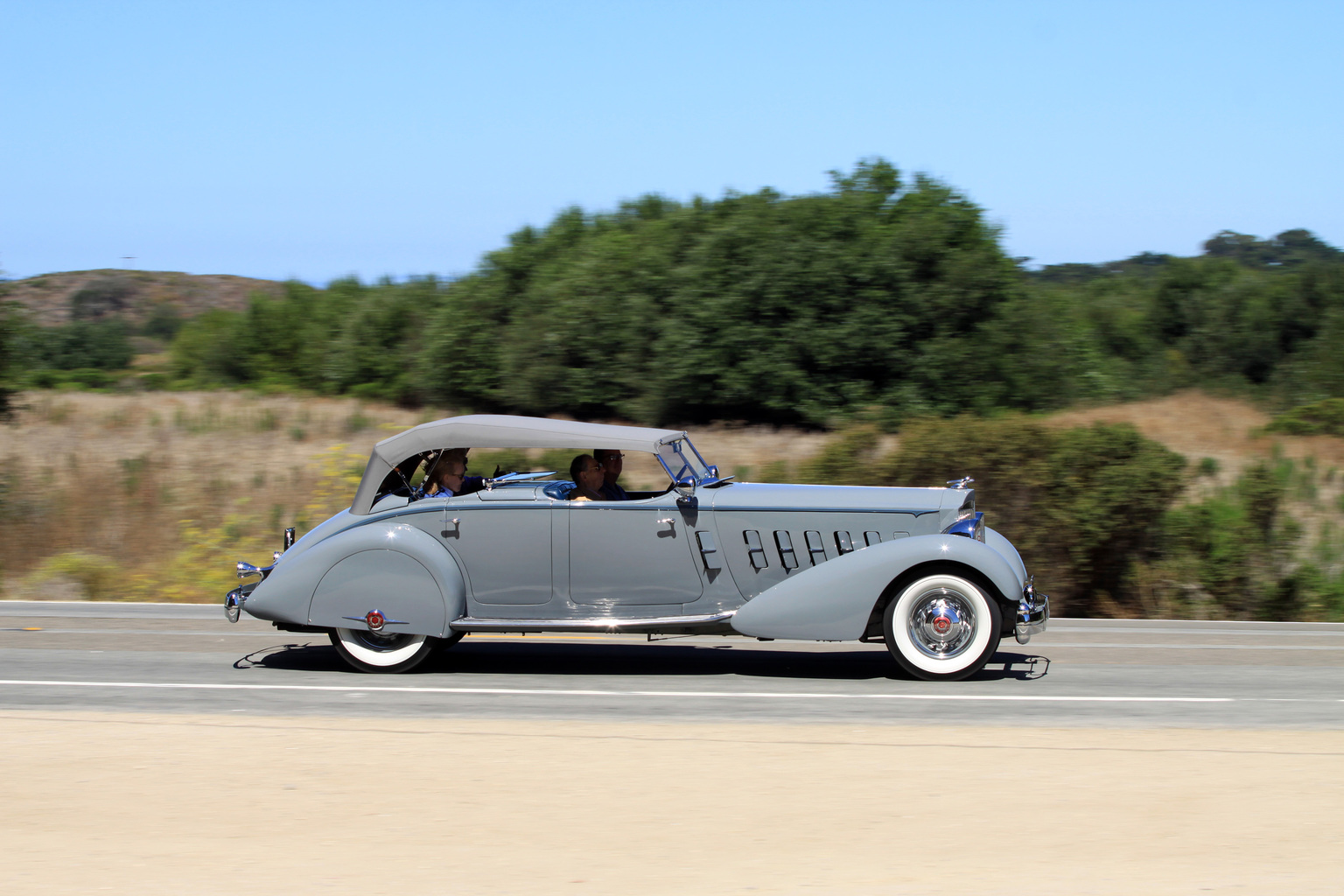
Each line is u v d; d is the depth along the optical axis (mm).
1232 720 6363
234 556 13570
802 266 24891
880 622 7555
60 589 12680
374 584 7582
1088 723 6285
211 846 4246
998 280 24844
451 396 32875
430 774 5199
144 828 4461
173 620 10383
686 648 8875
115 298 89125
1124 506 11578
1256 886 3818
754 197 26922
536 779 5109
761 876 3922
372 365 37281
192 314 87000
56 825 4492
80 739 5863
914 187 27250
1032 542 11664
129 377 50781
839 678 7625
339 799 4820
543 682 7492
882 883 3855
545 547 7531
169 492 17078
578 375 28469
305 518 15039
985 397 24078
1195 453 20047
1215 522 12359
